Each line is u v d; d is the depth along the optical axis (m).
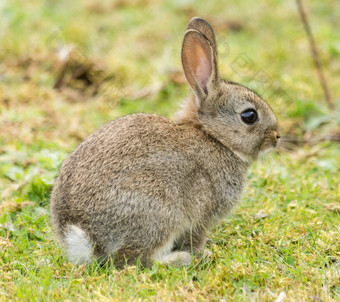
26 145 13.98
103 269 9.48
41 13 21.81
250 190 12.36
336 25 22.00
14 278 9.25
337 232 10.30
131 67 18.16
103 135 9.87
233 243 10.24
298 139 15.13
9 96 16.27
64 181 9.57
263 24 21.94
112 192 9.22
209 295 8.62
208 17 22.27
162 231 9.49
